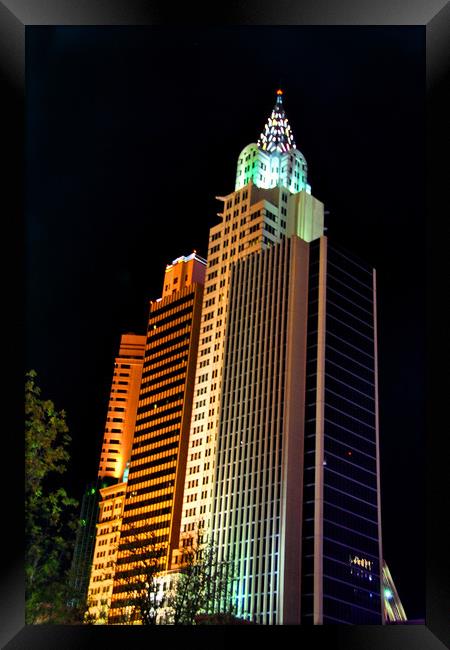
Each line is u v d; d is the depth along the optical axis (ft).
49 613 140.15
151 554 386.11
